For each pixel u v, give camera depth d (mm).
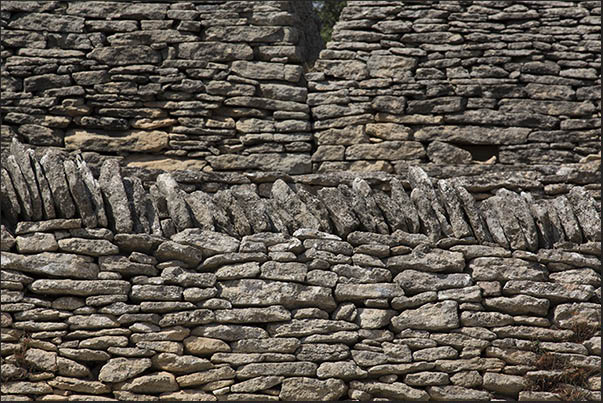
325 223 16922
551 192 20359
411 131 25625
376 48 25766
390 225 17203
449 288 16859
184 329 16109
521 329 16766
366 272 16672
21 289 15750
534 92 25734
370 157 25516
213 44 25594
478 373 16562
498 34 25750
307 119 25734
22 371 15617
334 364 16281
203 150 25547
